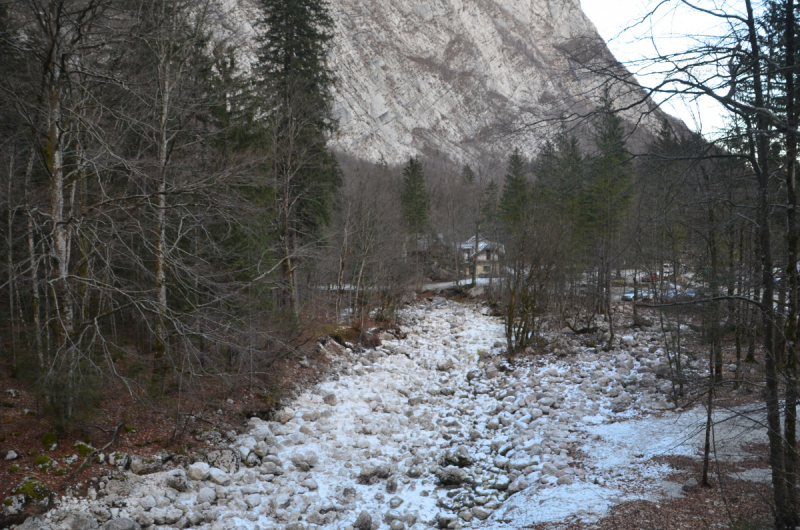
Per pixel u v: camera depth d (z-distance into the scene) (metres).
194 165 15.16
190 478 12.56
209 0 16.31
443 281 55.69
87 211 11.64
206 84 17.70
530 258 26.97
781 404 7.78
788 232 7.74
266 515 11.88
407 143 164.12
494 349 28.23
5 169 13.61
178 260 13.08
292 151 23.47
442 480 13.53
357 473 14.02
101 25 11.48
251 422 16.16
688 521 9.48
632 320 30.81
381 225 32.47
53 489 10.51
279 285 18.80
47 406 11.94
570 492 11.56
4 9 11.60
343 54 165.88
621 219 22.81
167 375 16.14
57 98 11.14
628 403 17.64
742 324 9.68
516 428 16.70
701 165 7.36
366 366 24.03
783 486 7.93
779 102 7.11
